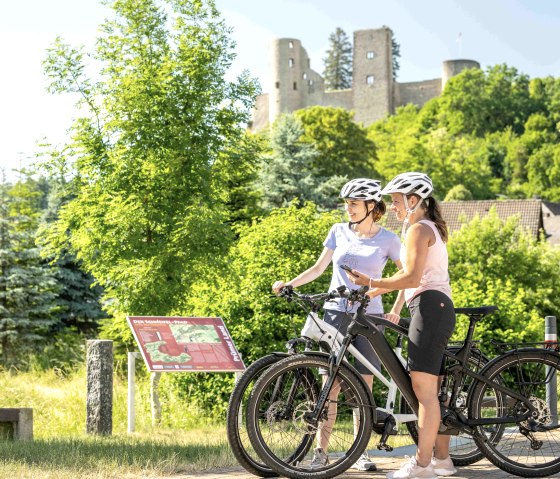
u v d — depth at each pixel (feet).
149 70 61.21
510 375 21.49
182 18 63.00
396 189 19.79
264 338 50.21
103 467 21.77
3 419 31.24
